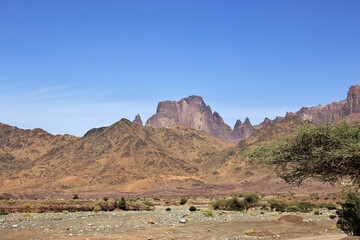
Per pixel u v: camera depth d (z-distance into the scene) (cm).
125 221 3762
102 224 3372
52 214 4669
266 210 6981
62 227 3041
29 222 3419
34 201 5422
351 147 1478
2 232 2691
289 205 7175
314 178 1681
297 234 2791
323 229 3091
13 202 5059
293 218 3616
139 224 3475
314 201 10031
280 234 2791
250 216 4772
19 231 2742
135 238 2491
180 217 4450
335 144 1558
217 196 18475
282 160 1680
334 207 7412
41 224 3247
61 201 5825
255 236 2675
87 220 3781
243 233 2894
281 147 1662
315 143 1602
